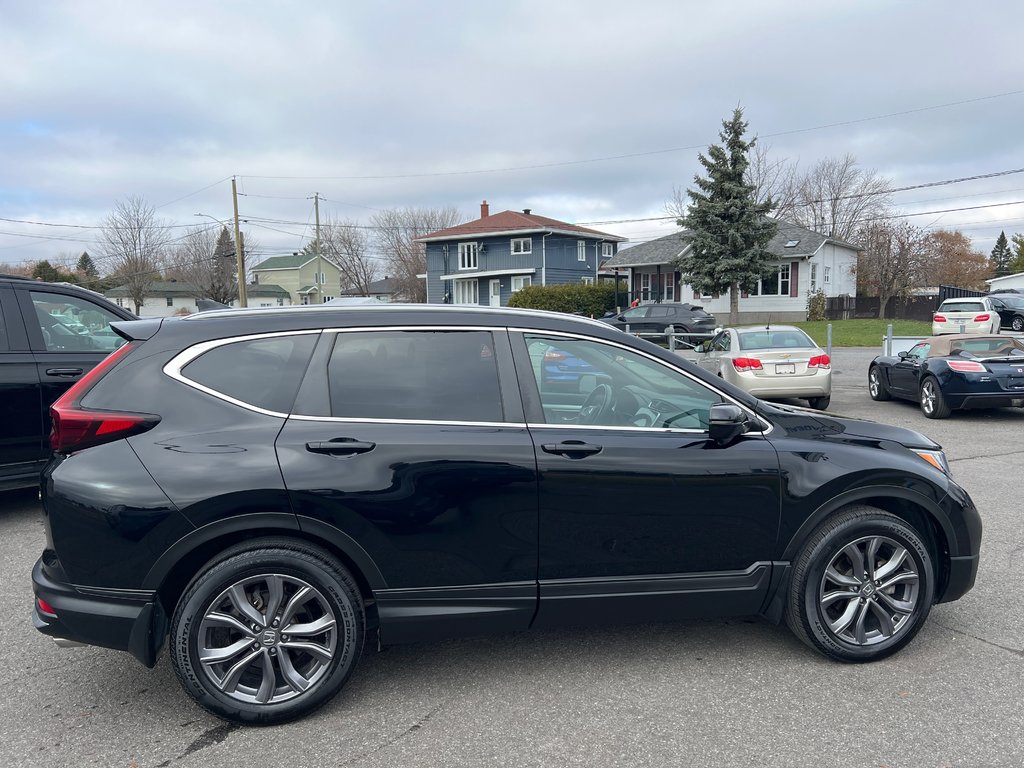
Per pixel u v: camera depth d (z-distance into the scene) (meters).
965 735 2.93
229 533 3.01
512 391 3.31
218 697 3.01
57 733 3.04
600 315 40.66
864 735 2.94
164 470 2.95
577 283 46.50
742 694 3.28
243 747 2.92
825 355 11.41
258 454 3.01
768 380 11.25
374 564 3.11
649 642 3.83
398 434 3.14
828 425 3.72
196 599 2.96
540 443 3.23
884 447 3.61
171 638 2.98
